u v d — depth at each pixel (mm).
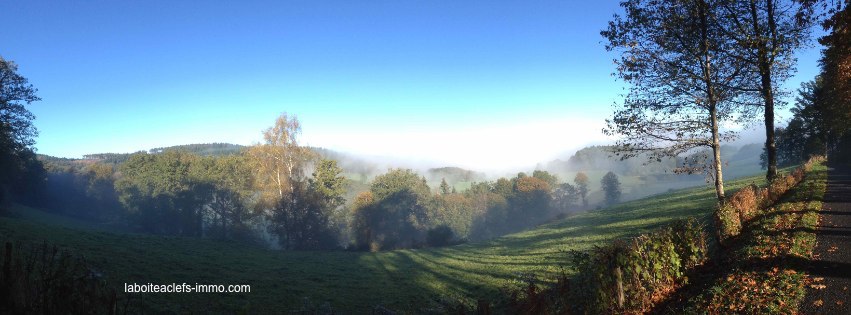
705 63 18656
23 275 4555
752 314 7152
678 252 10500
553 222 62188
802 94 60312
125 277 20906
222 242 43438
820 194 20438
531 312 7805
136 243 33469
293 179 54812
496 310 17406
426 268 33844
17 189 81312
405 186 88625
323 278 28641
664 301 9047
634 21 18344
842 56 24500
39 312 4453
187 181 78438
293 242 56344
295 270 31562
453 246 51969
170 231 81812
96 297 4793
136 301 16344
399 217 85250
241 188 72000
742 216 15469
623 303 8031
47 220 69938
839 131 48281
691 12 18266
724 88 19094
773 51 17688
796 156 71938
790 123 66938
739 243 12797
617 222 41281
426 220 96750
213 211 88812
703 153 19938
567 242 35938
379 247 56531
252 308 18922
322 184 63562
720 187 18953
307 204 55250
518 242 44812
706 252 12320
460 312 7496
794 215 15195
